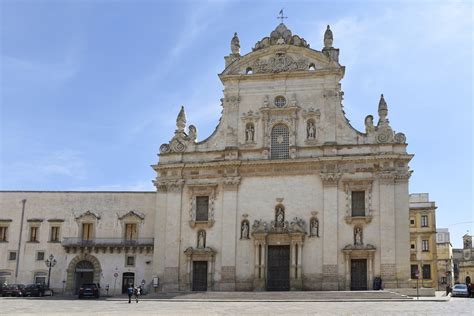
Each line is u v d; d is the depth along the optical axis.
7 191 75.38
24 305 45.66
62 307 43.09
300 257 59.97
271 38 66.44
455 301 49.16
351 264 59.50
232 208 63.16
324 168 61.59
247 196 63.31
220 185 64.38
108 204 73.81
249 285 61.12
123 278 71.12
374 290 56.75
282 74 65.00
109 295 69.31
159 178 66.38
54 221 73.81
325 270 59.31
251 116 65.06
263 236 61.03
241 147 64.56
